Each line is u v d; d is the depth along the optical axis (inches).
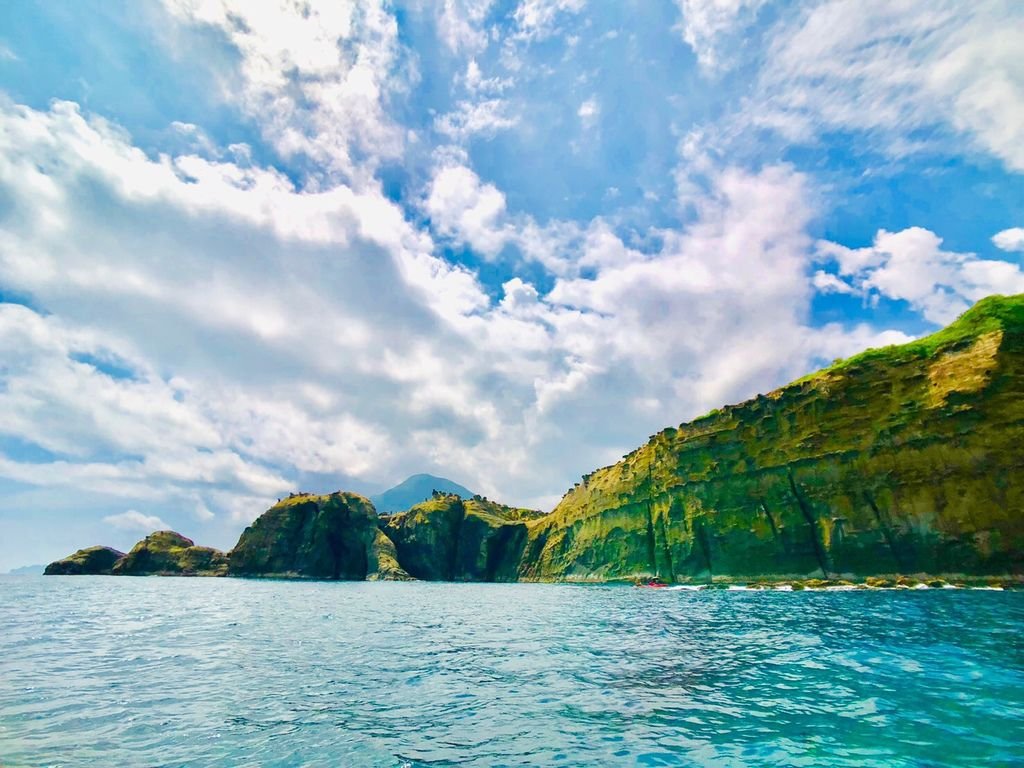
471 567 7190.0
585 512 5398.6
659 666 751.1
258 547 7101.4
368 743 432.5
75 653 892.6
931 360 2832.2
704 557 3582.7
